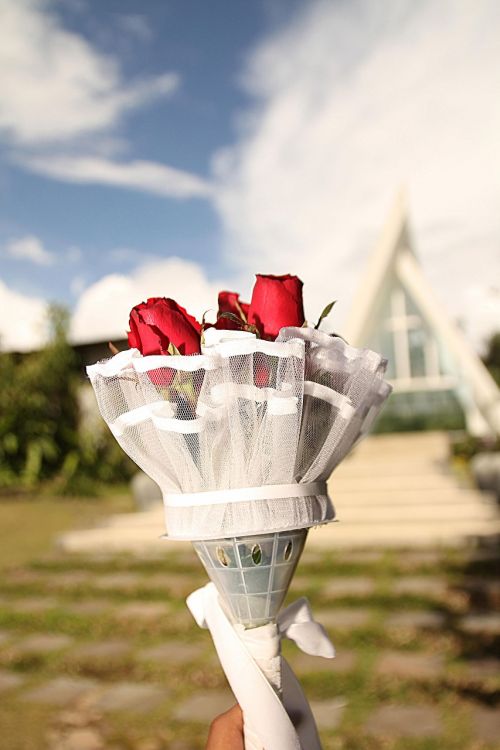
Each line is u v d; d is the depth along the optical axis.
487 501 9.66
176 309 1.00
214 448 0.91
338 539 8.67
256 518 0.90
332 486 11.24
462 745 3.81
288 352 0.89
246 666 0.92
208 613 0.98
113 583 7.61
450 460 14.02
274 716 0.90
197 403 0.90
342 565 7.65
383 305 17.25
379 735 3.99
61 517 11.78
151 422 0.93
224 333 0.92
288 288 0.97
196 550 0.96
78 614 6.63
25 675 5.28
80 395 15.40
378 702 4.44
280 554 0.93
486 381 16.61
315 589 6.90
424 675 4.80
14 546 9.73
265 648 0.93
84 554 9.00
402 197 16.72
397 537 8.59
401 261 16.92
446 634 5.55
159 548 9.00
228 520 0.90
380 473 12.05
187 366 0.88
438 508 9.36
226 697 4.72
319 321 0.99
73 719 4.50
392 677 4.80
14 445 14.49
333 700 4.52
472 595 6.44
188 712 4.52
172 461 0.92
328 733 4.06
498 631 5.52
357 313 16.61
